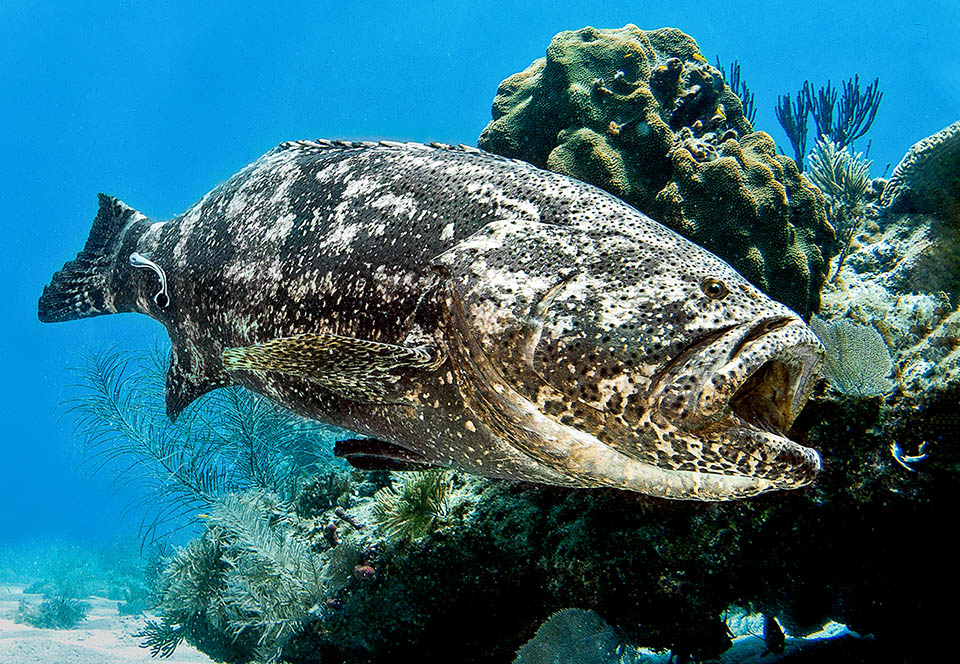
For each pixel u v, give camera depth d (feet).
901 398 4.31
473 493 5.42
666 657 5.54
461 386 3.68
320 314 4.24
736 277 3.32
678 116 6.44
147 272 5.75
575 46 6.29
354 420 4.41
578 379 3.28
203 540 7.79
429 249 3.83
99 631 13.00
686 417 3.05
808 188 5.82
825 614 5.08
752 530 4.45
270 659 5.96
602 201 3.65
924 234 5.67
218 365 5.33
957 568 4.32
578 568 4.67
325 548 6.31
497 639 5.19
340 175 4.53
